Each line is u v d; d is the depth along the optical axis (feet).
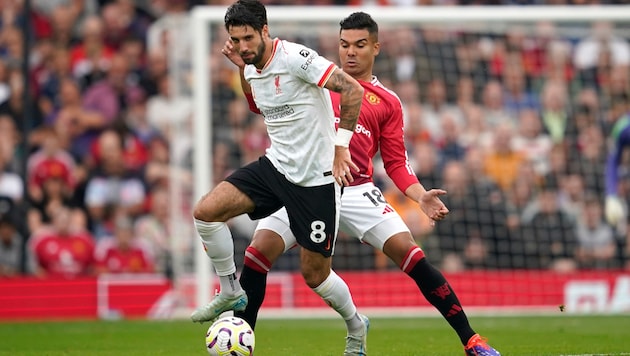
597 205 176.14
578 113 185.16
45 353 92.27
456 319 74.90
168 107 199.11
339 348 93.76
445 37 186.29
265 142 175.73
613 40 192.44
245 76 72.38
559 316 138.51
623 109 187.73
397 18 143.74
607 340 99.60
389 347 93.97
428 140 178.29
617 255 174.19
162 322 130.52
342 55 81.15
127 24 207.72
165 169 189.37
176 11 212.23
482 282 152.56
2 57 200.95
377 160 169.37
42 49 202.28
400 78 183.52
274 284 149.59
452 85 184.96
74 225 171.53
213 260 72.43
